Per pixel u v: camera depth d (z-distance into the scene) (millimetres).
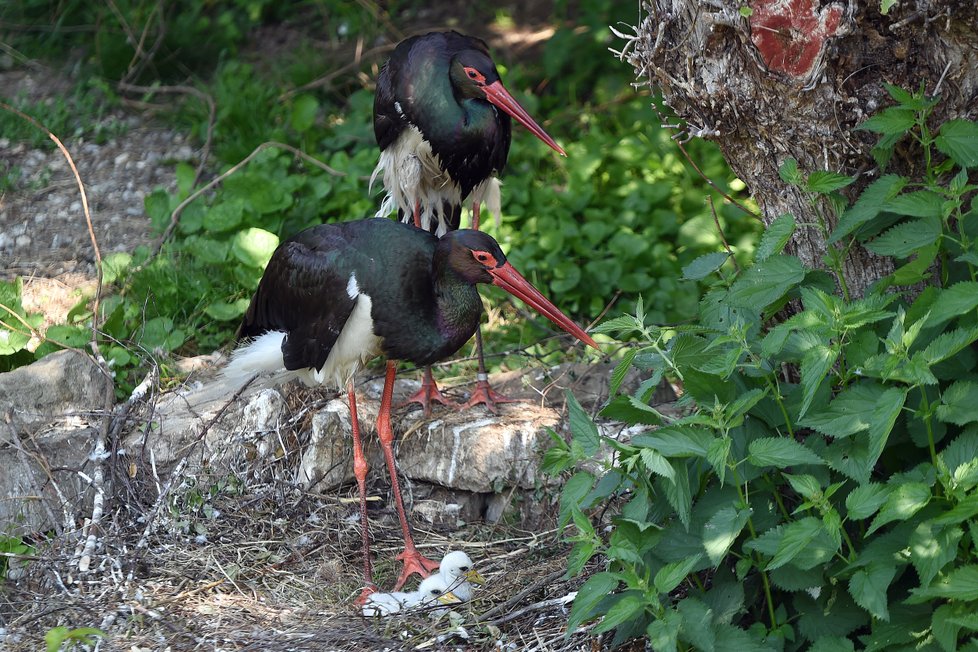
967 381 6172
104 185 14164
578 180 14055
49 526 8930
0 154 14664
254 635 7719
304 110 14820
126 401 9836
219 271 11977
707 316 7121
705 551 6422
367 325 8648
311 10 18766
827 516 5961
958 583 5672
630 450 6348
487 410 9953
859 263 7234
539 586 7934
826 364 6031
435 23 18688
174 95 16500
